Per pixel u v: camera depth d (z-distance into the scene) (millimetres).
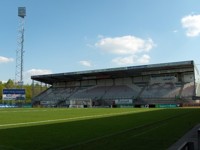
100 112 51656
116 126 23797
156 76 110500
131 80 116688
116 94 110875
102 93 115125
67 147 13531
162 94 101562
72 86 128875
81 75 119312
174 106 94500
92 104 110250
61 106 112000
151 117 36000
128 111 55844
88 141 15312
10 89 111500
